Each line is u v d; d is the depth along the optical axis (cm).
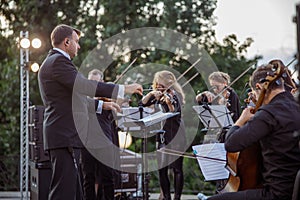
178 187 601
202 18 1122
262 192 353
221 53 1118
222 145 444
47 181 570
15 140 1068
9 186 924
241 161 365
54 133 430
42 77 439
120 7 1103
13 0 1106
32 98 1061
